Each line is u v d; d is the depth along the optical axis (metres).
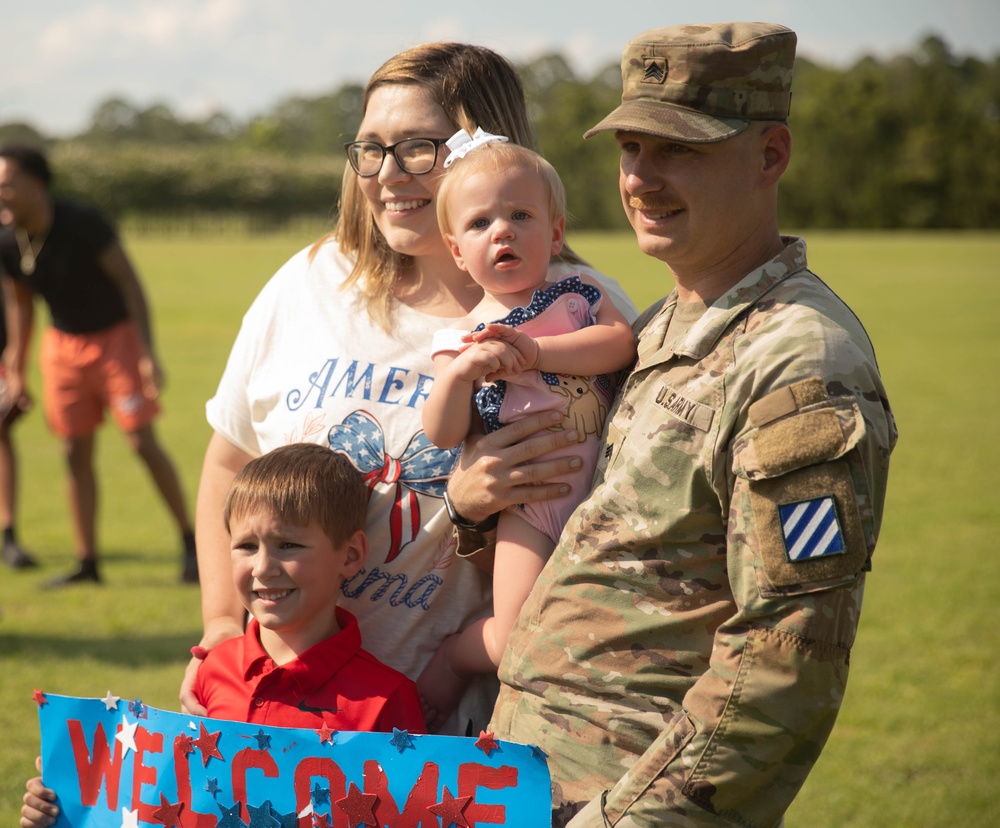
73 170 85.56
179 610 7.50
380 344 2.99
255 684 2.76
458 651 2.90
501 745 2.41
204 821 2.59
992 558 8.85
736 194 2.37
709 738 2.14
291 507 2.72
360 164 3.03
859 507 2.08
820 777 5.34
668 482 2.30
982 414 15.19
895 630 7.29
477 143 2.80
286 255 49.91
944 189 84.38
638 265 37.59
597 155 88.25
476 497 2.71
